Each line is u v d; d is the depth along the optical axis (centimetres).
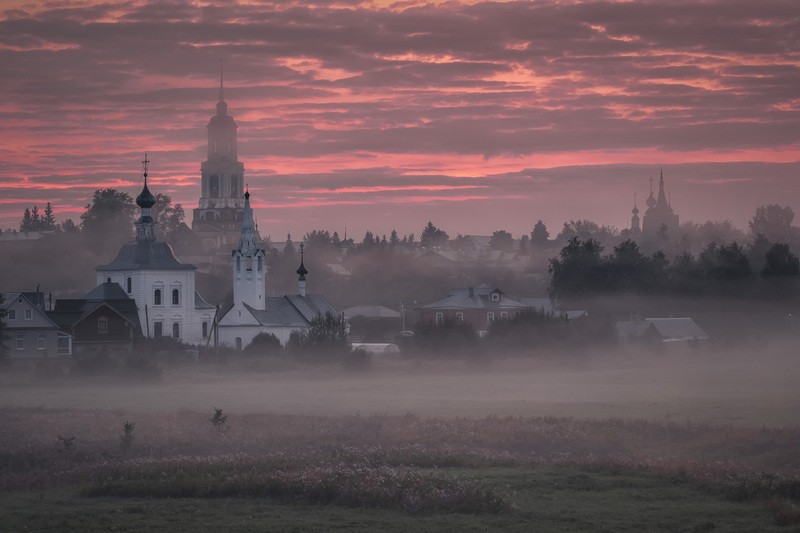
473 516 10800
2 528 10481
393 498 11362
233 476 12594
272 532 10175
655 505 11338
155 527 10419
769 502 11150
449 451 14800
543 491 12112
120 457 15088
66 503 11712
